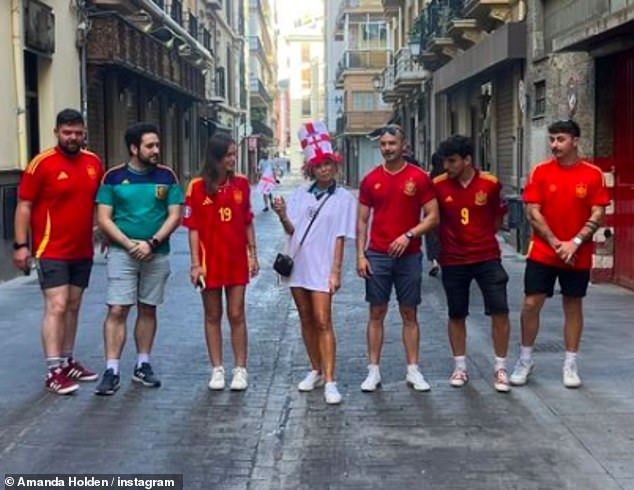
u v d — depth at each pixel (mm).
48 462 5273
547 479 4980
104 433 5805
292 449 5504
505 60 15898
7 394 6723
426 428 5891
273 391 6828
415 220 6680
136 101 23625
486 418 6090
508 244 17016
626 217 11570
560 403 6402
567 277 6762
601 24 9977
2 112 13094
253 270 6965
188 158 33938
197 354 8070
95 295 11344
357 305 10750
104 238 6992
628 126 11414
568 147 6562
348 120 53938
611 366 7422
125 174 6801
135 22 20828
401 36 35438
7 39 13328
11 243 13102
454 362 7617
